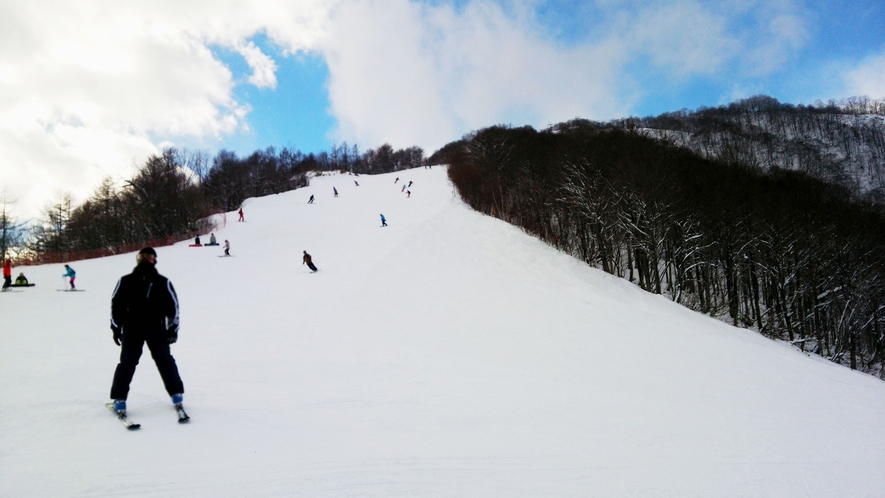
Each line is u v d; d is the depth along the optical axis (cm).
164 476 371
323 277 2341
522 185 4600
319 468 409
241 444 449
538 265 2842
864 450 603
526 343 1332
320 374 808
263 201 6034
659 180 3678
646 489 406
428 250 2931
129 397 564
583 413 650
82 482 351
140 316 509
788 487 443
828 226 3912
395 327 1423
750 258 3919
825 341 3759
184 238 3966
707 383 995
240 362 873
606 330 1639
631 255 4138
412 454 459
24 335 1193
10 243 4744
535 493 385
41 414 489
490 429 556
